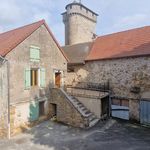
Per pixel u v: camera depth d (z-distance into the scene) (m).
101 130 12.48
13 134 12.22
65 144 10.50
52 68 15.76
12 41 12.95
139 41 15.12
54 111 15.71
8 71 11.90
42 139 11.38
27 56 13.32
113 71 15.23
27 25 15.69
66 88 17.08
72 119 13.63
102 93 15.31
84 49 19.11
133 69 13.92
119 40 17.17
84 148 9.87
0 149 10.20
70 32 28.39
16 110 12.53
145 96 13.23
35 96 14.06
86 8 29.38
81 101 15.37
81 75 17.66
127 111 14.39
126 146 9.91
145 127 12.98
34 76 14.26
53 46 15.84
